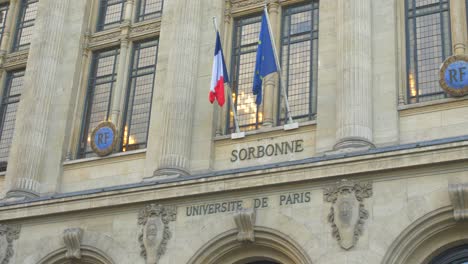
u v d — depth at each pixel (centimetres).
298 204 1934
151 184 2098
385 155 1842
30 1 2823
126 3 2583
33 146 2384
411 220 1798
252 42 2314
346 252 1828
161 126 2216
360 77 1981
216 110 2219
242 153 2128
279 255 1966
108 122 2370
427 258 1822
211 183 2031
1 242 2291
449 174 1798
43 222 2267
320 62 2100
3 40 2764
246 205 1995
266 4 2295
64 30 2572
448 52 2027
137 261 2077
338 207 1867
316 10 2258
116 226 2147
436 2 2092
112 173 2298
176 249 2036
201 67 2270
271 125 2148
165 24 2398
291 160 2038
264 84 2206
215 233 2008
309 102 2155
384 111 1964
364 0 2067
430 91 2009
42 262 2223
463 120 1894
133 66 2478
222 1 2345
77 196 2203
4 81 2719
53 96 2475
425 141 1886
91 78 2536
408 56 2069
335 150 1939
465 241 1805
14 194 2322
